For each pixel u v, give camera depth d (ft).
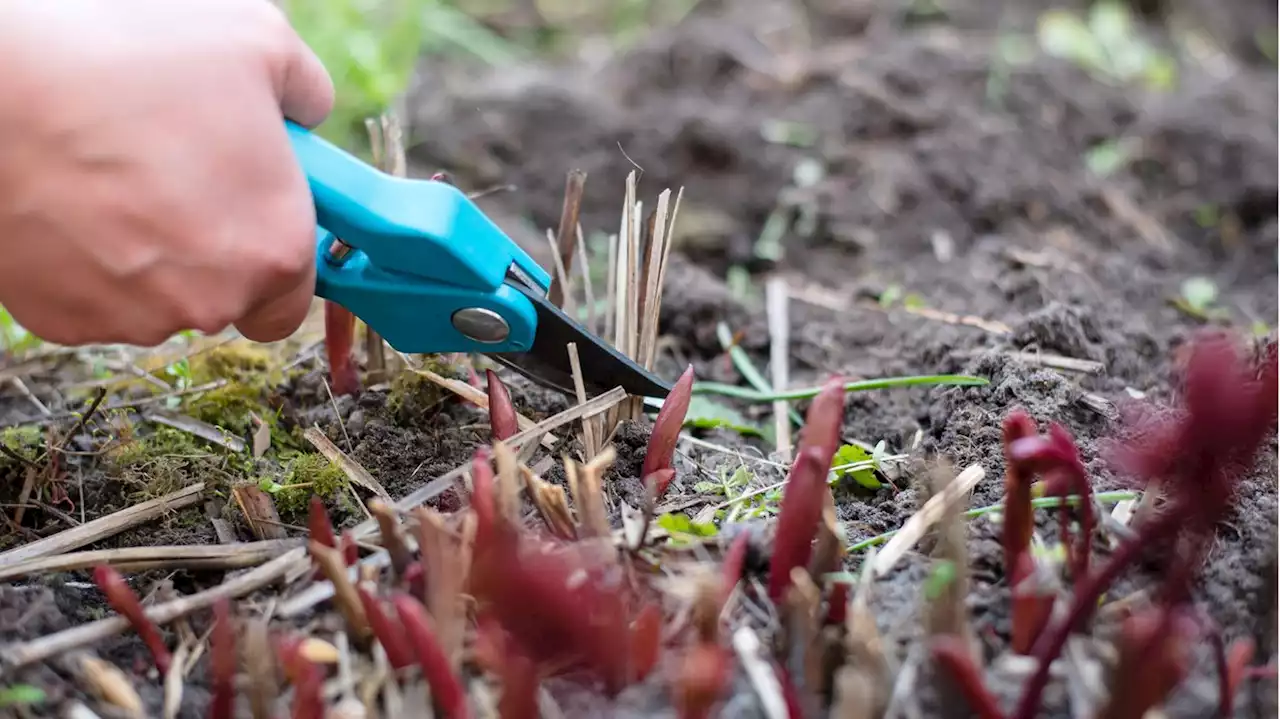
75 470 1.88
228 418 1.97
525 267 1.73
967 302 2.30
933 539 1.65
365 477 1.78
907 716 1.48
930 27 3.66
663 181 2.95
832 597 1.53
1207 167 2.93
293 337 2.18
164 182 1.51
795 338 2.32
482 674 1.51
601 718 1.46
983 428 1.84
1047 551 1.61
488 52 3.69
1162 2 3.90
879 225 2.70
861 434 2.02
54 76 1.50
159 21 1.53
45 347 2.15
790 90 3.22
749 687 1.49
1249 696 1.51
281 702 1.51
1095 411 1.87
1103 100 3.16
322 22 3.05
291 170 1.57
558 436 1.85
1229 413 1.40
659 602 1.57
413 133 3.10
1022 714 1.45
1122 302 2.30
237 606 1.61
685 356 2.31
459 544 1.56
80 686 1.53
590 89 3.39
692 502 1.77
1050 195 2.74
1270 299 2.43
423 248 1.63
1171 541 1.53
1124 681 1.39
